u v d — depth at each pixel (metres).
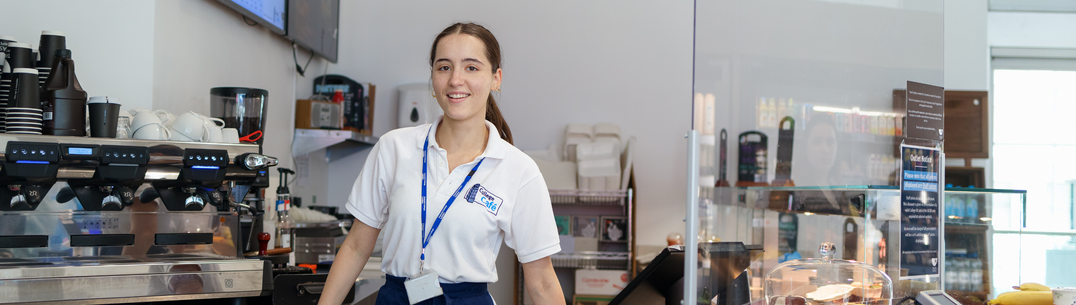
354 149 4.56
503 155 1.51
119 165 1.77
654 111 4.59
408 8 4.61
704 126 1.48
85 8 2.38
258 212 2.21
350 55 4.61
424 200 1.46
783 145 1.58
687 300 1.45
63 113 1.80
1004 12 4.78
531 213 1.54
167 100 2.56
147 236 1.91
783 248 1.57
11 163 1.66
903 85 1.73
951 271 2.06
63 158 1.72
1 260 1.75
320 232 3.10
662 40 4.59
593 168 4.21
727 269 1.49
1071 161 4.80
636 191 4.37
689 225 1.45
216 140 2.04
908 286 1.73
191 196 1.91
